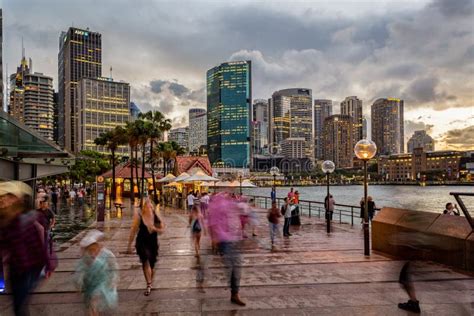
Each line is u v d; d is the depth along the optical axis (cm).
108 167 10131
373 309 679
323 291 791
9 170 1828
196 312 668
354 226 2022
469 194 921
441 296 739
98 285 536
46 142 2016
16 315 527
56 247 1419
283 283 854
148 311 673
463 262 913
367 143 1180
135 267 1023
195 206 1127
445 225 978
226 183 3259
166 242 1467
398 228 1120
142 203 793
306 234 1695
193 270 986
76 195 5116
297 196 2136
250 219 1238
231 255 722
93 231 559
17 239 527
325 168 1883
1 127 1466
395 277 897
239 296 760
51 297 752
